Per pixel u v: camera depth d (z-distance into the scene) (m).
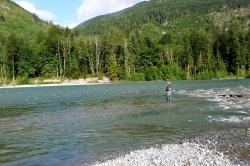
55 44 97.12
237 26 130.25
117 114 20.61
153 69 102.31
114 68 93.56
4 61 95.00
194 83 66.69
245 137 12.20
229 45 110.62
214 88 44.66
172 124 16.08
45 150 11.35
